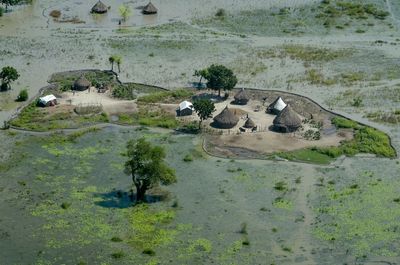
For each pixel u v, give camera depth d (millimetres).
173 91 184875
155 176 129625
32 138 157250
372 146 158625
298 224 128250
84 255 116125
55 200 132750
